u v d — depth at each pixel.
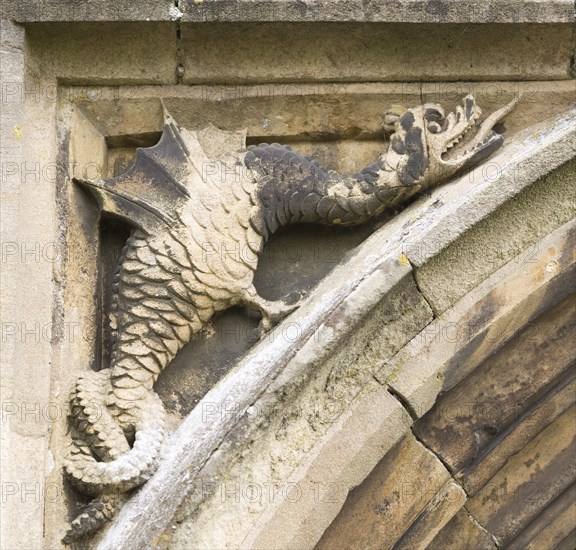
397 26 7.58
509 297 7.49
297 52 7.67
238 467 6.95
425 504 7.50
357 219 7.62
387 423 7.21
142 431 6.99
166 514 6.65
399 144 7.64
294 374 6.98
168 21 7.41
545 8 7.64
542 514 8.12
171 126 7.56
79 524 6.80
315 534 6.95
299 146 7.89
